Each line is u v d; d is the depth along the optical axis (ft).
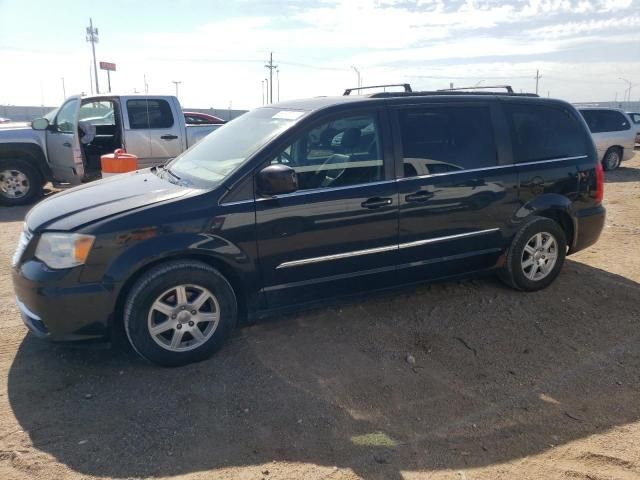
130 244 11.14
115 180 14.37
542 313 14.99
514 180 15.23
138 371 11.83
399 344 13.20
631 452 9.55
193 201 11.68
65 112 30.99
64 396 10.90
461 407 10.78
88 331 11.21
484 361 12.57
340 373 11.87
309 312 14.75
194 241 11.50
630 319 14.75
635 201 32.76
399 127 13.79
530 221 15.58
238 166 12.24
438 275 14.76
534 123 15.97
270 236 12.25
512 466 9.15
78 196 12.79
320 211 12.66
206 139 15.60
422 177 13.92
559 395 11.27
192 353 11.91
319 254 12.85
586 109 49.49
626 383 11.75
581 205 16.60
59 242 11.05
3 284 17.04
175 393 11.00
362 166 13.29
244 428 9.97
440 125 14.39
